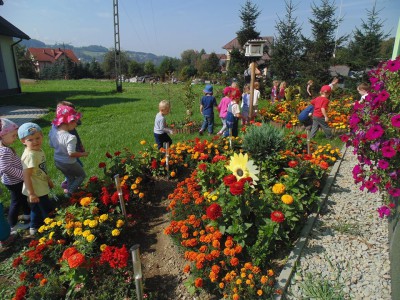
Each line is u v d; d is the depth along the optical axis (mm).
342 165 5914
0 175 3750
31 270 3016
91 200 3715
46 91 21594
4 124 3658
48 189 3822
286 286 2869
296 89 13344
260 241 3059
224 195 3346
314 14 17938
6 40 17484
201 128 8570
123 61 61062
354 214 4141
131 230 3893
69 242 3395
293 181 3912
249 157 4949
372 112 3572
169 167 5289
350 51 17391
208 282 2867
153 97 19359
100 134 8602
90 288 2777
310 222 3828
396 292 2598
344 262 3221
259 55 8867
